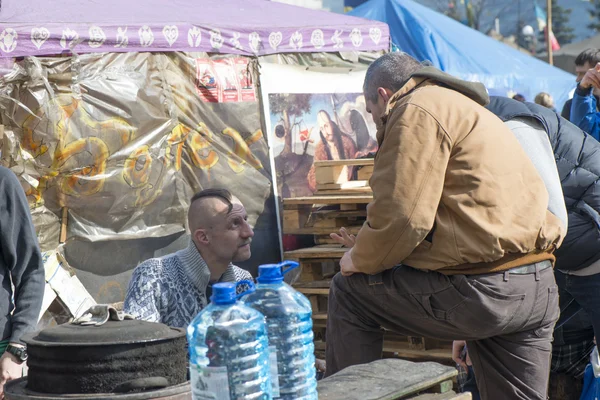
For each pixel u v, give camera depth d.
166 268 3.18
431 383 2.30
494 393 3.18
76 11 5.11
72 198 4.84
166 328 1.97
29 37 4.61
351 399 2.11
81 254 4.91
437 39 9.64
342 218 5.60
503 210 2.79
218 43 5.57
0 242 2.99
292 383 2.00
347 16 6.88
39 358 1.87
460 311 2.88
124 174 5.06
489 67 9.86
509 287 2.86
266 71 5.88
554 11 30.70
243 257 3.29
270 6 6.68
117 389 1.82
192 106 5.45
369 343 3.18
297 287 5.36
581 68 5.83
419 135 2.76
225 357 1.77
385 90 3.17
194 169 5.45
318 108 6.22
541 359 3.10
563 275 4.02
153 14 5.41
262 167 5.79
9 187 3.01
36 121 4.65
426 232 2.74
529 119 3.48
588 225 3.77
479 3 25.81
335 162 5.71
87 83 4.89
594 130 5.10
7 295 3.02
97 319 1.97
